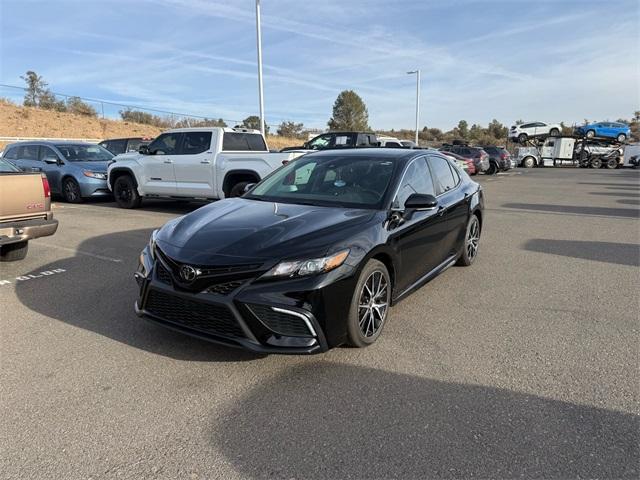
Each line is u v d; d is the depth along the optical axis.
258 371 3.42
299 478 2.36
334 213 3.98
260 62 19.12
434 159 5.48
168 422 2.82
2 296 4.96
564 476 2.38
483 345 3.90
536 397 3.11
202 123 41.81
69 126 36.94
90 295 5.00
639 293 5.28
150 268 3.69
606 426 2.79
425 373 3.43
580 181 23.69
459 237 5.75
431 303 4.91
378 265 3.77
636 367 3.54
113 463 2.46
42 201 5.96
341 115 70.19
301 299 3.21
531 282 5.68
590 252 7.32
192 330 3.47
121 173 11.59
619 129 39.88
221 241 3.51
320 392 3.15
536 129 43.66
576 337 4.07
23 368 3.44
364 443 2.63
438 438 2.67
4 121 33.31
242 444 2.62
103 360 3.56
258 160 9.31
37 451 2.55
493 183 22.42
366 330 3.76
